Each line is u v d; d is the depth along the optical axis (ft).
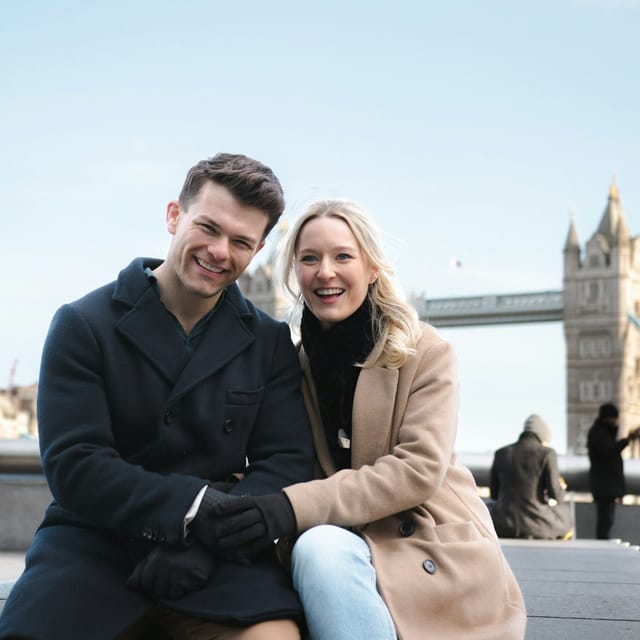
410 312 5.67
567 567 12.14
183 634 4.94
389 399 5.54
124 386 5.22
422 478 5.17
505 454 21.08
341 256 5.61
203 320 5.51
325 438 5.74
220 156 5.34
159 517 4.80
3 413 220.84
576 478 26.02
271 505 4.93
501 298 261.85
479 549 5.24
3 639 4.50
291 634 4.65
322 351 5.68
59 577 4.73
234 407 5.40
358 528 5.31
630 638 6.64
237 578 4.83
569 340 260.83
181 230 5.28
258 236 5.30
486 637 5.02
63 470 4.95
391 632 4.70
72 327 5.19
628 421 256.32
